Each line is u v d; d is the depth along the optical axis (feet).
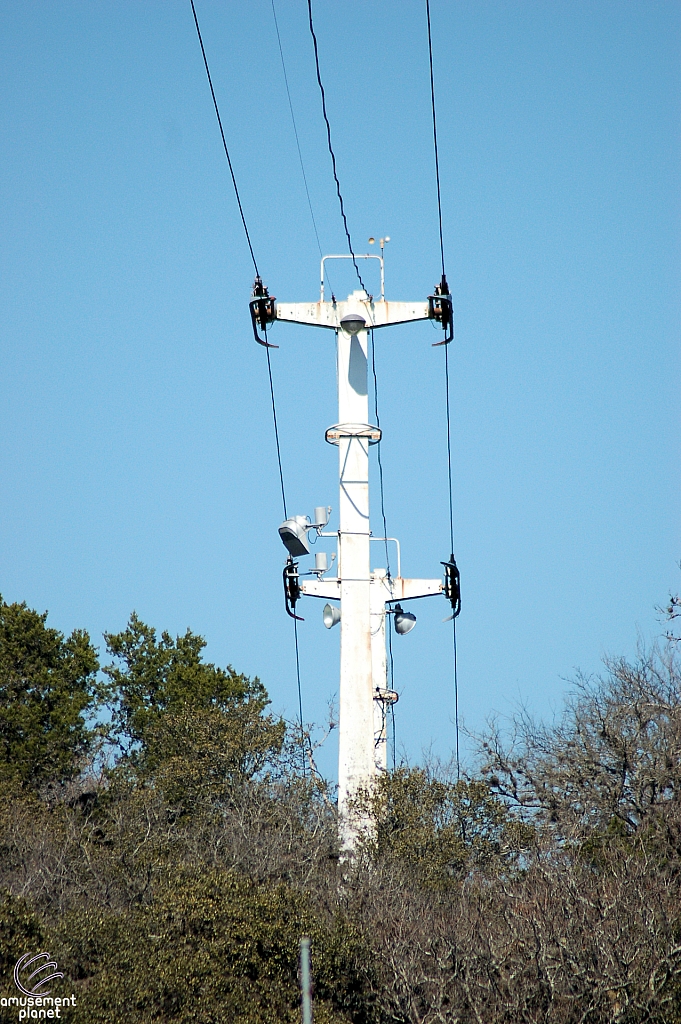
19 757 502.38
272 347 311.88
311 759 404.98
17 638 542.98
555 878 267.39
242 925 253.03
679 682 377.09
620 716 355.56
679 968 244.83
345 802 313.32
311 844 310.24
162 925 256.11
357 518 318.65
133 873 317.83
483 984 248.52
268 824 323.16
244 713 424.87
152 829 345.92
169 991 240.94
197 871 285.02
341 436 320.29
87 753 523.29
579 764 349.41
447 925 264.11
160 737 467.11
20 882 313.12
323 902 277.64
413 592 335.26
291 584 318.24
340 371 320.50
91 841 346.33
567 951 246.27
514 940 252.21
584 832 319.68
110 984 241.35
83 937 256.93
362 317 306.55
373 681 330.95
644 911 252.01
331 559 319.47
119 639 581.12
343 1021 247.09
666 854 298.35
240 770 400.06
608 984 241.55
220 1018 238.89
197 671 574.97
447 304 309.22
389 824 315.17
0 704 522.88
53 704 531.91
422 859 308.19
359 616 315.78
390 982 252.42
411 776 331.57
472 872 318.24
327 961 253.24
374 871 293.84
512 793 352.08
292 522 317.22
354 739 313.94
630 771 343.87
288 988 248.73
